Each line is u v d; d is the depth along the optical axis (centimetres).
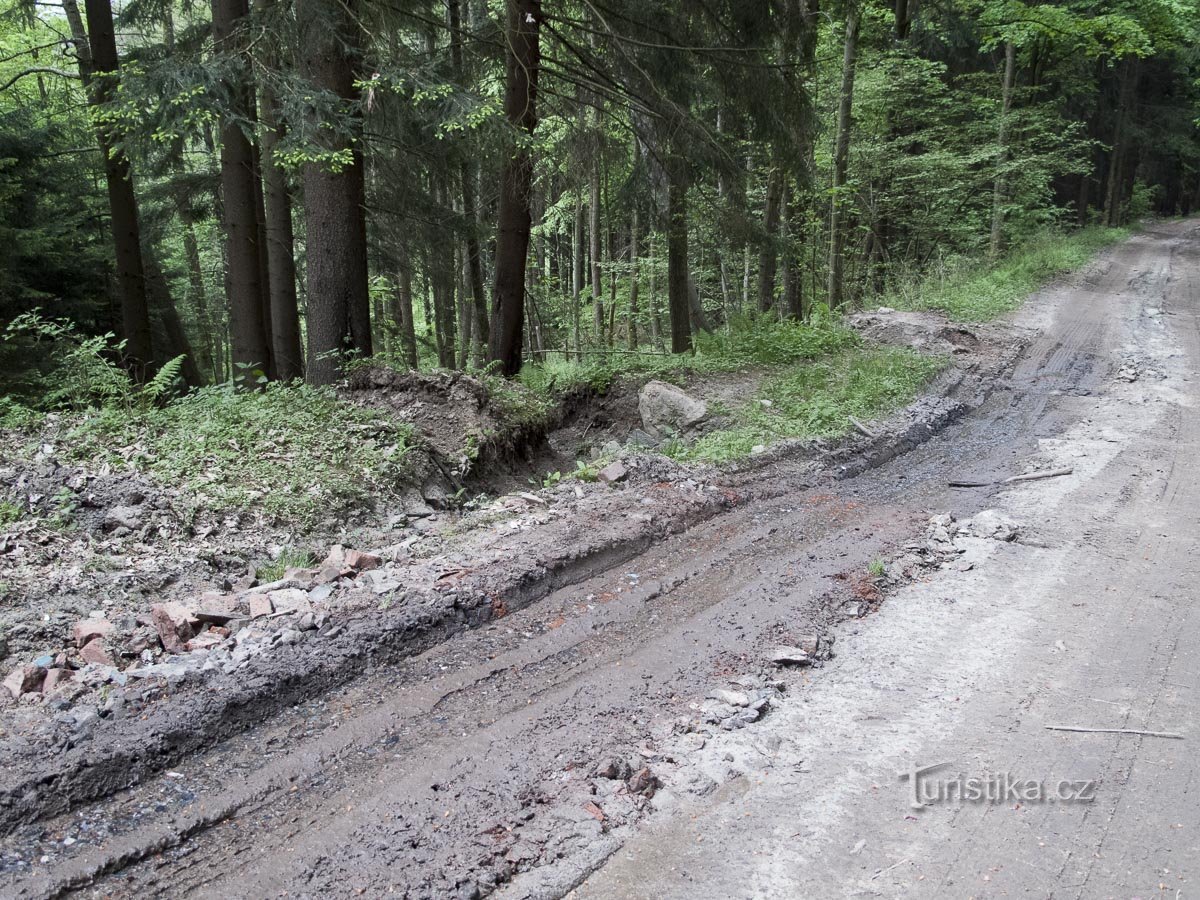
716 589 558
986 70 2934
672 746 380
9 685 395
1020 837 318
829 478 837
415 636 471
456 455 825
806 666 457
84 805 333
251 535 602
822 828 324
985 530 667
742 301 2420
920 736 387
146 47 1191
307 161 852
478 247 1530
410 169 1246
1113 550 624
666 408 1057
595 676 446
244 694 396
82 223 1565
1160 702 414
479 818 329
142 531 568
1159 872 299
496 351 1205
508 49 1090
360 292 970
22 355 1210
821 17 1414
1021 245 2667
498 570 543
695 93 1202
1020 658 461
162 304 1741
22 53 1429
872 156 2125
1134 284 2236
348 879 295
